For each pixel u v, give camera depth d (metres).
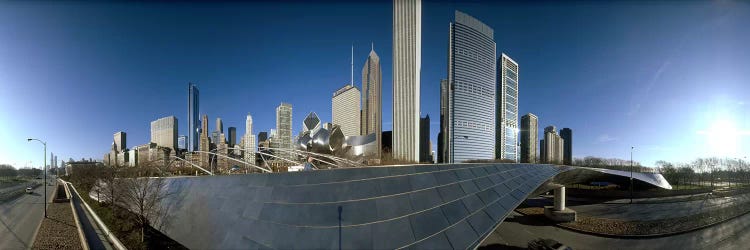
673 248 30.56
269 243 19.09
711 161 116.06
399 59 167.88
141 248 27.67
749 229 36.81
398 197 20.78
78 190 77.81
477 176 27.67
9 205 59.34
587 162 136.00
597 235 36.66
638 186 79.44
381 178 21.75
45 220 42.31
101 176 60.91
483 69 190.25
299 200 20.80
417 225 19.20
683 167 107.25
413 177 22.84
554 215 45.03
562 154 191.75
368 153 87.31
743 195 70.00
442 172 25.19
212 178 28.17
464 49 180.50
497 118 193.50
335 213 19.31
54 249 28.44
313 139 59.78
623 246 31.80
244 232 21.03
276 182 22.72
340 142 60.19
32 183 134.38
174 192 32.50
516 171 35.25
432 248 18.06
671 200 63.69
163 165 63.34
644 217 45.75
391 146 172.50
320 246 17.67
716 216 44.31
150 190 33.72
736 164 117.50
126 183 37.03
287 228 19.38
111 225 36.50
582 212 51.97
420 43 166.25
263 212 21.38
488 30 195.50
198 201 27.80
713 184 105.25
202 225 24.98
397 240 17.91
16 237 34.03
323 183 21.30
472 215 22.03
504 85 190.88
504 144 188.75
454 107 174.25
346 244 17.58
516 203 26.73
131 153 157.38
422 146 198.88
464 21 182.50
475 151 179.62
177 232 27.03
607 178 79.25
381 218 19.05
